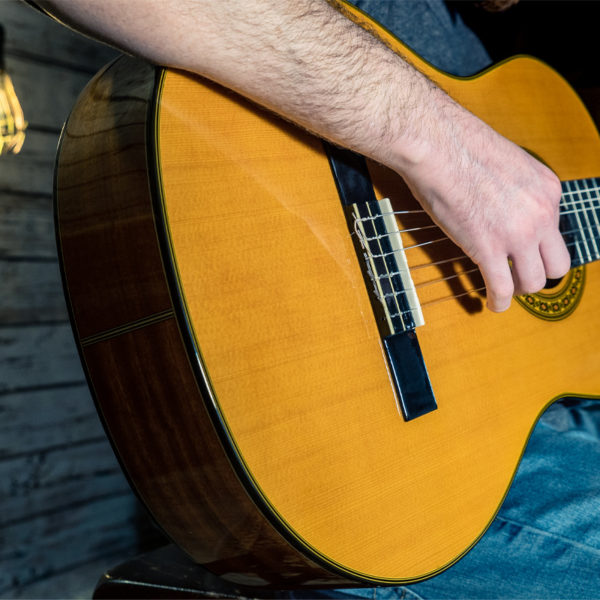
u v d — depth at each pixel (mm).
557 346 1088
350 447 769
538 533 939
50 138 2082
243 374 702
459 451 884
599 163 1297
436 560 813
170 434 718
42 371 1993
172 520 783
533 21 1394
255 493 688
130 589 961
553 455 1066
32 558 1868
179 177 711
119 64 804
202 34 687
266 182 779
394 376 826
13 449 1893
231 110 773
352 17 996
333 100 752
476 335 968
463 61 1257
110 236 723
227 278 714
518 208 871
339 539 738
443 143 818
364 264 833
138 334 709
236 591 885
